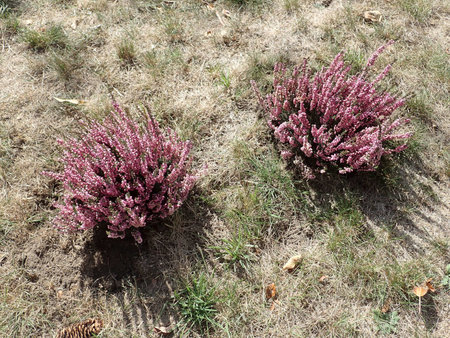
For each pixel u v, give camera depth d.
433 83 1.46
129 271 1.18
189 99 1.43
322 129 1.22
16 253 1.20
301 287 1.16
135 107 1.41
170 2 1.66
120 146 1.13
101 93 1.45
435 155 1.34
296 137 1.28
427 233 1.23
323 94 1.24
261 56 1.50
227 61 1.51
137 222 1.10
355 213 1.24
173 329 1.12
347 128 1.25
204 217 1.25
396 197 1.28
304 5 1.64
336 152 1.27
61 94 1.45
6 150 1.34
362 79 1.29
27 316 1.13
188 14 1.63
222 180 1.30
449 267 1.17
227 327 1.11
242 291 1.16
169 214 1.16
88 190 1.14
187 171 1.26
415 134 1.35
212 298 1.14
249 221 1.23
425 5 1.62
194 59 1.52
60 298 1.16
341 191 1.28
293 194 1.26
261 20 1.61
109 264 1.19
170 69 1.49
